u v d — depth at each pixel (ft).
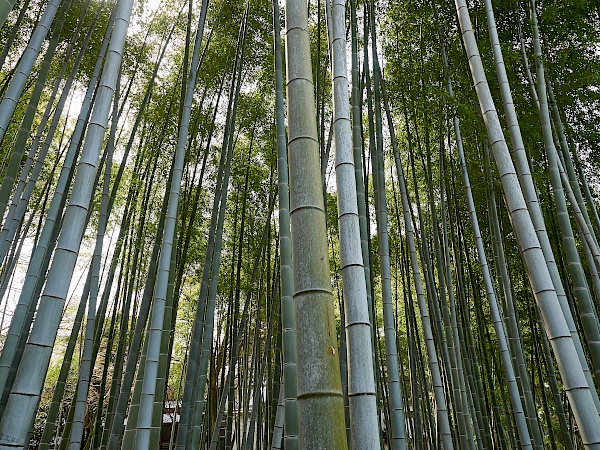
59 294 5.42
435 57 17.31
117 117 13.79
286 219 9.62
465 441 14.26
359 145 10.35
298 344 4.81
